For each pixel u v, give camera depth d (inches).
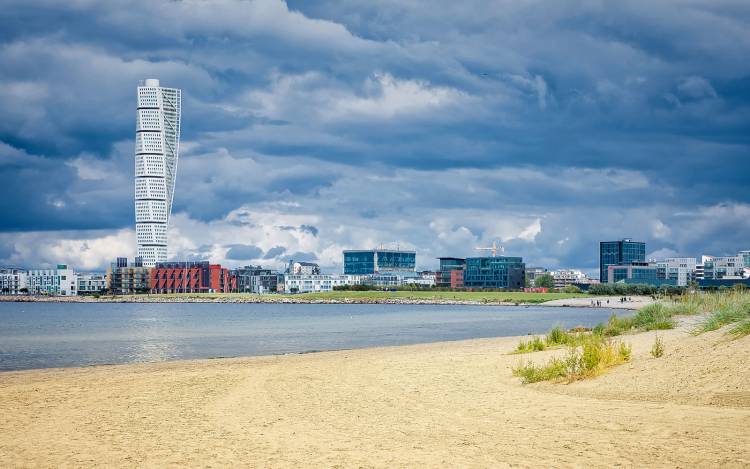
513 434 618.8
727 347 852.6
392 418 741.3
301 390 1012.5
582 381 884.6
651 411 660.7
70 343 2999.5
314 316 6658.5
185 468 549.0
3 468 567.8
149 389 1088.2
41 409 902.4
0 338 3415.4
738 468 455.2
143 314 7790.4
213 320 5816.9
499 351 1601.9
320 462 549.6
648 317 1936.5
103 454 611.8
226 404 901.8
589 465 491.8
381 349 2121.1
